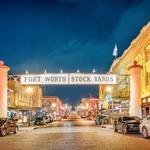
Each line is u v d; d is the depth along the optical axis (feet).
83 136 98.53
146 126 89.25
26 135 109.50
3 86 131.13
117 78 135.74
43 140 85.10
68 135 103.60
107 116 202.69
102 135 103.35
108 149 62.23
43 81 133.18
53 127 173.58
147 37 141.08
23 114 217.97
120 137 94.43
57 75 133.49
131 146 67.97
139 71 137.49
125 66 185.88
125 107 165.27
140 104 136.36
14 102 202.90
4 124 109.40
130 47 169.78
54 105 415.03
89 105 428.97
